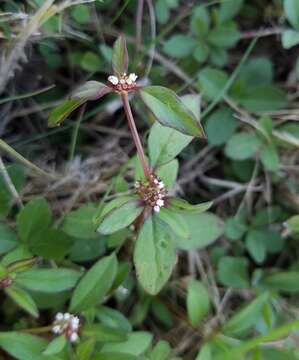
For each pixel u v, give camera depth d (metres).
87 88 0.25
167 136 0.27
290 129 0.35
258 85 0.36
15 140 0.33
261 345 0.30
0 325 0.32
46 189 0.33
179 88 0.35
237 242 0.35
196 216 0.30
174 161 0.28
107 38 0.34
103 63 0.33
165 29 0.34
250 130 0.35
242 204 0.36
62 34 0.31
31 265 0.27
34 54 0.32
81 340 0.28
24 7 0.31
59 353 0.27
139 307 0.33
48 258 0.29
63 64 0.34
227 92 0.35
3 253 0.29
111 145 0.34
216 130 0.35
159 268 0.26
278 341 0.32
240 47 0.37
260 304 0.30
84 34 0.33
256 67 0.36
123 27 0.34
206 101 0.35
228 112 0.35
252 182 0.36
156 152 0.27
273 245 0.35
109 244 0.30
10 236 0.29
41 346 0.27
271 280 0.34
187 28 0.36
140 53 0.34
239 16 0.37
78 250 0.31
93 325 0.28
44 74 0.34
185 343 0.33
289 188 0.36
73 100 0.25
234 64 0.37
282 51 0.37
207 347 0.29
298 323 0.28
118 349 0.29
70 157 0.33
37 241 0.29
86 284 0.28
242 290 0.34
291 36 0.33
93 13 0.33
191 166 0.36
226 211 0.36
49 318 0.32
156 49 0.35
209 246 0.35
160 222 0.26
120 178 0.30
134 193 0.26
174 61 0.35
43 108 0.33
